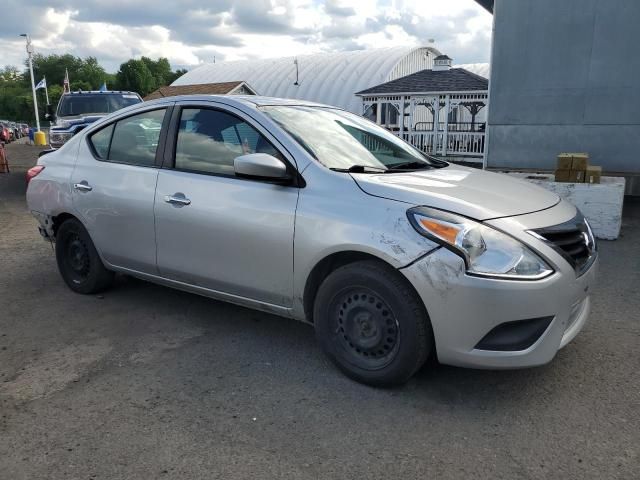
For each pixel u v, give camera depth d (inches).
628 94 367.2
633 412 116.7
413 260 113.8
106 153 177.3
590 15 367.6
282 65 1412.4
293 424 113.4
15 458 103.0
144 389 128.1
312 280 132.8
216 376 134.1
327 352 132.6
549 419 114.5
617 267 225.3
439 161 169.2
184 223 150.9
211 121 153.8
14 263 236.7
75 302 185.5
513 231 113.7
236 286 145.4
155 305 181.9
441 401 121.7
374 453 103.9
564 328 118.0
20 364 141.3
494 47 398.3
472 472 98.3
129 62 3951.8
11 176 603.5
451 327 113.0
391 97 900.6
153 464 101.1
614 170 381.7
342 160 140.9
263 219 135.4
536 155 401.4
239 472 98.8
